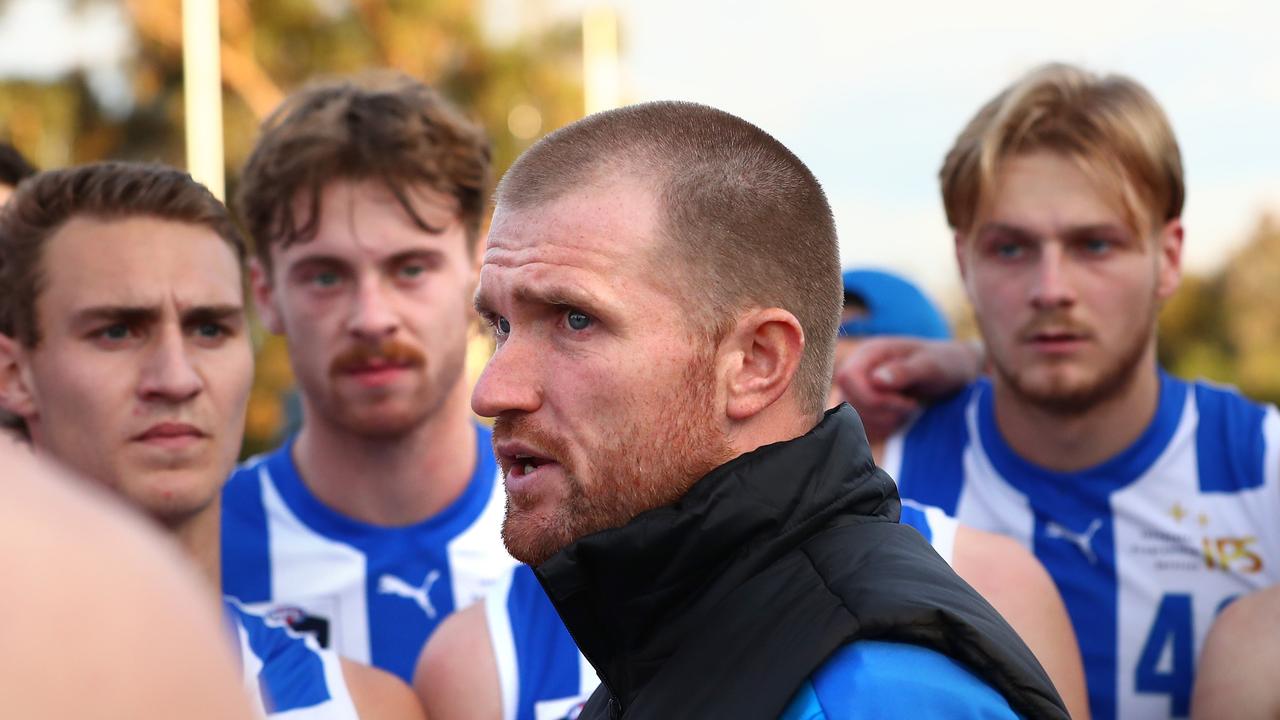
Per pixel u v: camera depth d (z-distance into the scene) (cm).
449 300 516
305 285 507
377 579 539
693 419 259
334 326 504
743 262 264
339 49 2573
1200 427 543
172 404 395
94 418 393
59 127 2459
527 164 271
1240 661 407
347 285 502
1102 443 536
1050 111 502
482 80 2684
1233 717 400
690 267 259
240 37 2569
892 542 248
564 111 2717
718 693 232
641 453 257
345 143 496
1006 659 222
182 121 2494
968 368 595
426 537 544
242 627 418
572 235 257
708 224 262
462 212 523
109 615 91
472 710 427
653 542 247
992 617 235
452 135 518
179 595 96
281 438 912
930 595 228
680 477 258
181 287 397
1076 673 402
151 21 2464
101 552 93
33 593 89
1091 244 501
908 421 594
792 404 273
